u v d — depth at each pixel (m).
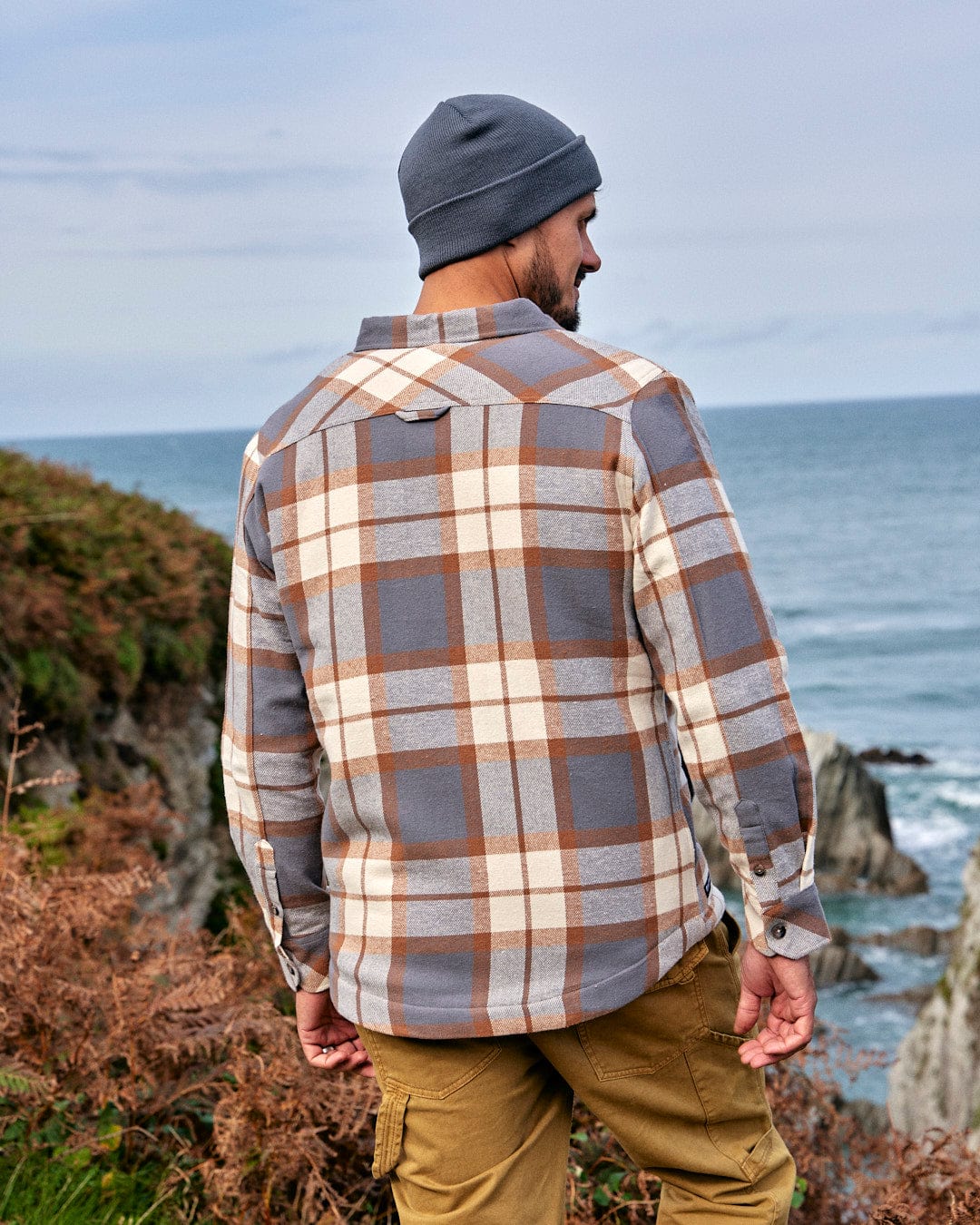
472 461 1.41
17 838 3.21
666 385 1.41
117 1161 2.46
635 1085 1.50
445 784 1.41
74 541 7.07
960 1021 7.65
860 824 21.05
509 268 1.53
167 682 7.73
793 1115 2.64
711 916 1.51
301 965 1.66
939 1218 2.11
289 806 1.61
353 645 1.45
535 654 1.39
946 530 81.94
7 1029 2.49
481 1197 1.46
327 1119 2.32
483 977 1.40
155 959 2.79
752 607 1.36
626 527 1.38
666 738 1.47
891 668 44.00
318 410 1.51
